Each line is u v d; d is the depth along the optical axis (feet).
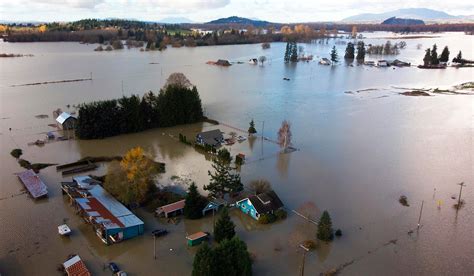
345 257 140.46
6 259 134.51
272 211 165.58
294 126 298.56
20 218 160.45
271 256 139.54
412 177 209.67
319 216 167.53
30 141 252.01
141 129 279.49
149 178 174.91
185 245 144.46
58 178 199.52
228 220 144.25
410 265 137.08
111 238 144.87
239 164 220.84
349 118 325.62
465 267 136.87
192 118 299.99
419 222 165.27
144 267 131.95
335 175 210.18
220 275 116.57
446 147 258.37
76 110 322.34
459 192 193.57
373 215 169.89
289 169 216.54
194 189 162.81
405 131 292.20
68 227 151.84
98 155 232.12
